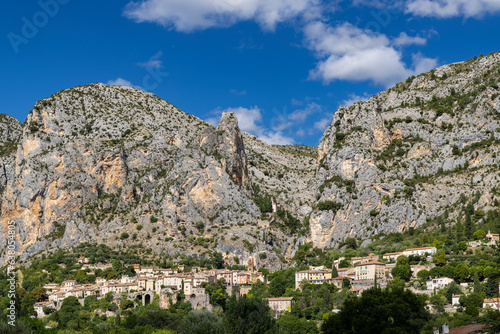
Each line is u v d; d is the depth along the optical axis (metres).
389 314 160.25
